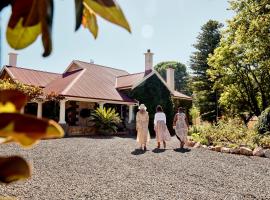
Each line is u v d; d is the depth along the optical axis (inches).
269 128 465.4
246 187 217.9
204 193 199.8
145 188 208.5
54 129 12.8
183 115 442.0
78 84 803.4
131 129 812.0
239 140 445.7
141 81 864.9
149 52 922.1
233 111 964.6
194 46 1374.3
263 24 727.1
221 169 284.2
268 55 775.1
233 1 831.1
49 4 15.1
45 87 884.0
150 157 346.9
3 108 15.5
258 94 944.9
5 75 935.0
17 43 17.6
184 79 2613.2
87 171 259.1
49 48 14.4
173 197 188.5
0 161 14.8
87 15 21.4
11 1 16.5
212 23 1362.0
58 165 281.4
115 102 802.8
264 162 326.3
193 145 469.1
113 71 1051.9
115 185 213.8
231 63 896.3
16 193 179.3
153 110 861.8
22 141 13.5
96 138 600.1
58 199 173.5
